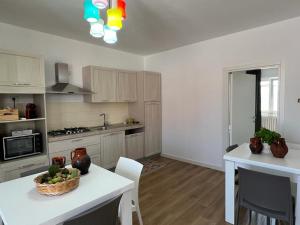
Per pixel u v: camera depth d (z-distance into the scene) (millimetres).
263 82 5094
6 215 1128
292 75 2902
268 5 2447
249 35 3270
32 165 2822
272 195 1576
